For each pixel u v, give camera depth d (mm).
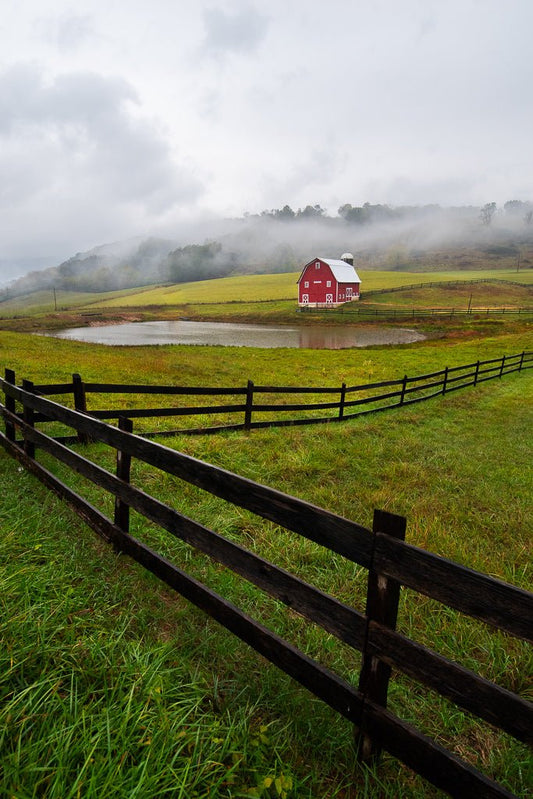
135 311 104812
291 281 148875
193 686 2232
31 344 25188
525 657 3041
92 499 4512
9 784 1539
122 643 2457
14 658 2113
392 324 67125
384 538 1759
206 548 2572
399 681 2691
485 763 2178
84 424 3777
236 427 8656
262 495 2248
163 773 1692
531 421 12766
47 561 3168
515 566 4473
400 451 8359
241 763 1881
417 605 3529
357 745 1996
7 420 5738
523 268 193375
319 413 12195
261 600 3311
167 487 5258
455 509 5734
